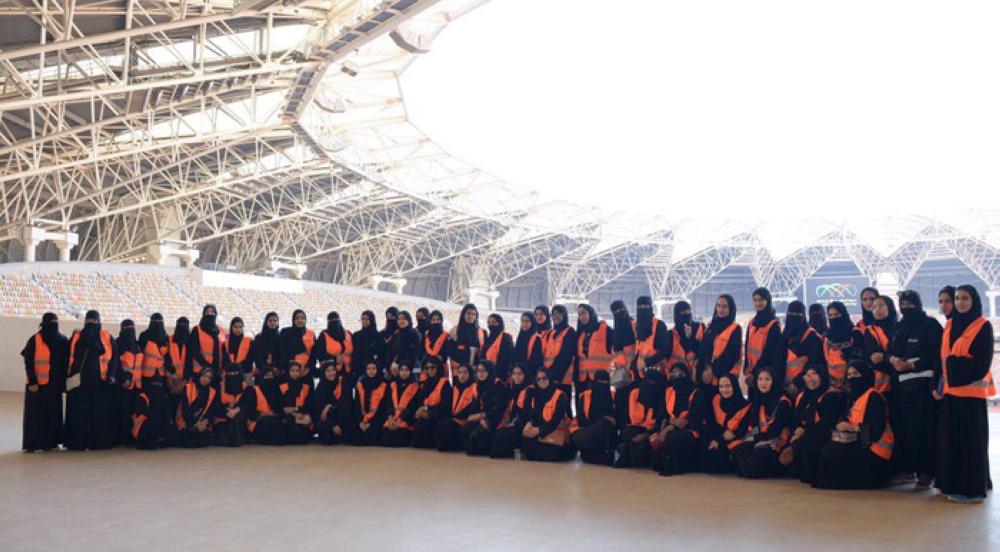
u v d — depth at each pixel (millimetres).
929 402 8109
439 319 12023
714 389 9609
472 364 11570
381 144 41219
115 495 8055
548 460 10336
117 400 11594
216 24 22938
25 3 19641
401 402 11797
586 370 10586
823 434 8586
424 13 23219
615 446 10297
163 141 29734
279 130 34250
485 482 8781
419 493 8148
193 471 9516
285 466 9891
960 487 7527
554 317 10883
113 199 44500
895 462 8391
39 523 6855
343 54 22844
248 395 11938
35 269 35312
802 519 6926
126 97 28344
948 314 7859
